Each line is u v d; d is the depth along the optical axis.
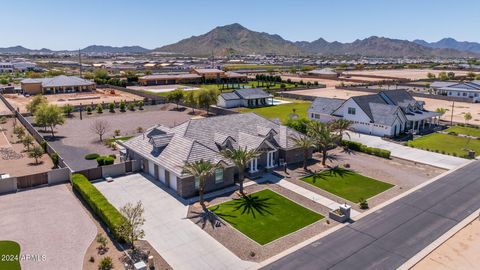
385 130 60.69
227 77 154.75
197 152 36.88
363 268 23.67
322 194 35.91
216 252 25.66
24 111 81.62
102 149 52.69
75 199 34.34
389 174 41.81
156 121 73.50
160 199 34.47
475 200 34.31
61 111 65.44
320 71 180.88
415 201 34.16
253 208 32.69
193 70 159.12
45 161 46.19
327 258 24.77
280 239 27.36
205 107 83.12
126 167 41.44
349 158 48.12
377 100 67.94
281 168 43.28
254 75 185.00
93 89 122.88
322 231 28.56
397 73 194.62
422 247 26.19
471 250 25.83
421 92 114.69
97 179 39.50
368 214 31.50
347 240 27.12
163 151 39.41
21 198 34.34
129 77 143.62
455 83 114.19
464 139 59.25
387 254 25.27
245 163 35.41
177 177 35.03
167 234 28.08
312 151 47.91
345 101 66.69
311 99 102.50
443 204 33.44
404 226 29.28
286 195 35.59
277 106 92.69
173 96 88.69
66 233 27.95
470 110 86.06
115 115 80.19
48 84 113.44
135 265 22.16
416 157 48.78
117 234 26.45
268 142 41.75
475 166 44.66
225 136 40.94
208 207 32.88
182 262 24.45
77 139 58.41
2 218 30.23
